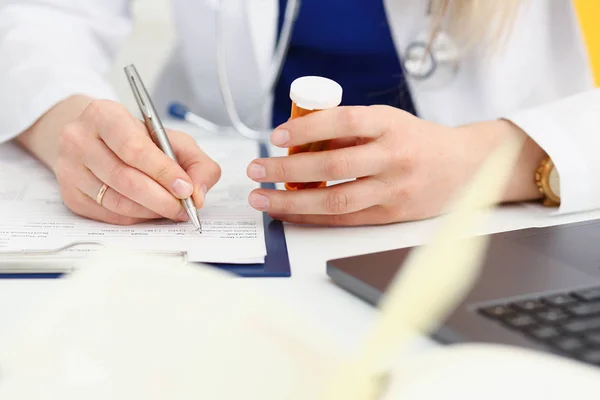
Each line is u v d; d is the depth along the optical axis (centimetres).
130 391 24
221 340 26
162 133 66
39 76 85
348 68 119
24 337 28
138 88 67
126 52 152
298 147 65
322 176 62
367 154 63
